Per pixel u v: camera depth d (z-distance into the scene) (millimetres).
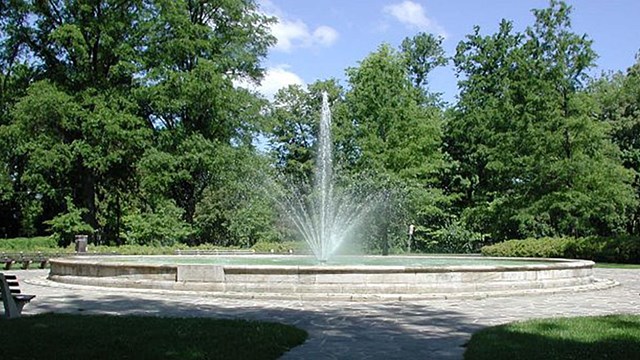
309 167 48312
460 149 50000
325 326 10289
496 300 14266
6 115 36438
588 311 12438
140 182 38531
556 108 35188
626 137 43062
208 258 24625
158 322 9922
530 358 7414
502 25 49594
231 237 45312
